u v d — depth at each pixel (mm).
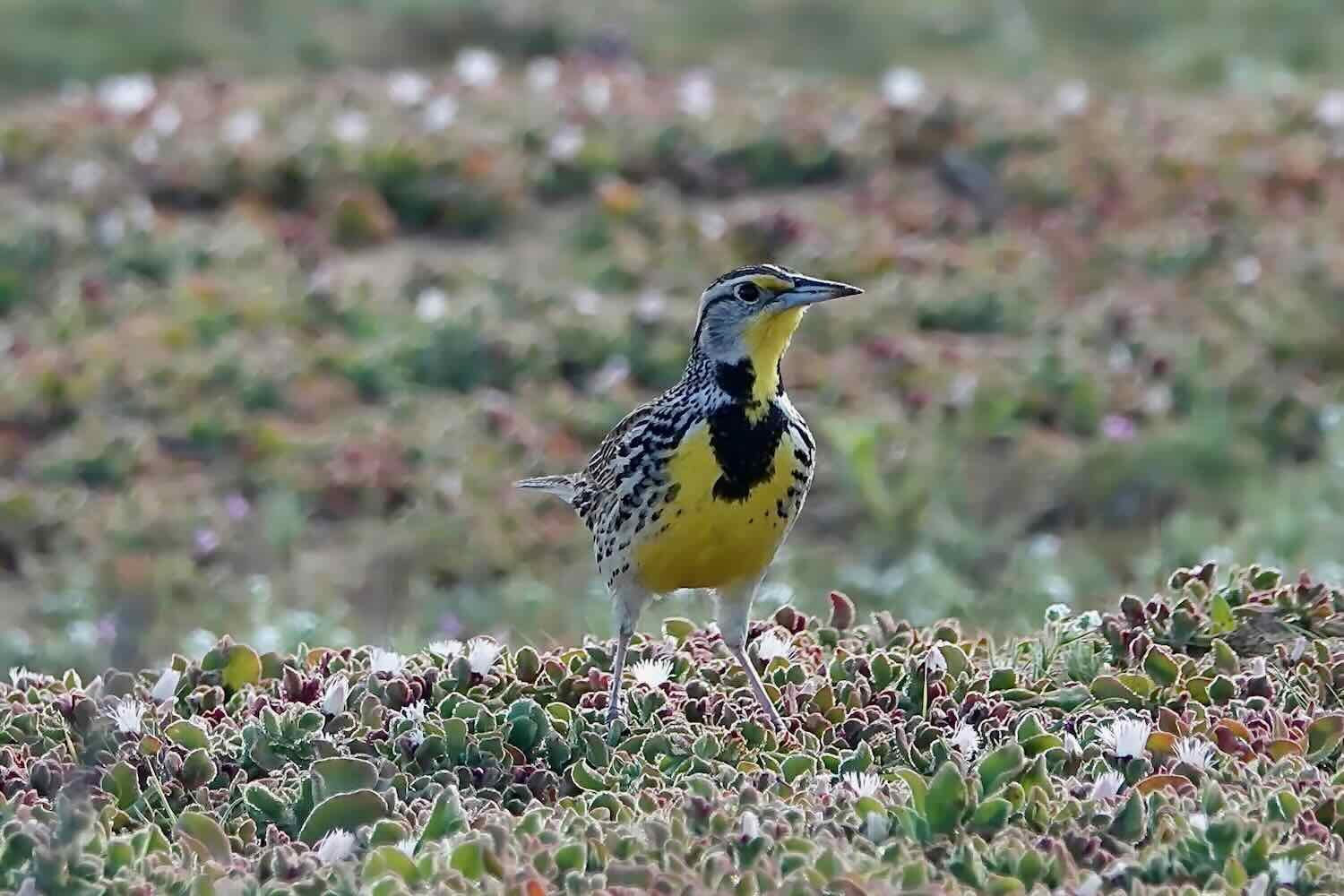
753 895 6031
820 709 8117
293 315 16469
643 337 16047
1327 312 16312
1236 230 17750
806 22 26547
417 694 8273
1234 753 7383
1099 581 12789
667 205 18500
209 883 6215
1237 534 13023
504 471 14469
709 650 8992
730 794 6996
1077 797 6957
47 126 19609
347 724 7898
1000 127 19547
